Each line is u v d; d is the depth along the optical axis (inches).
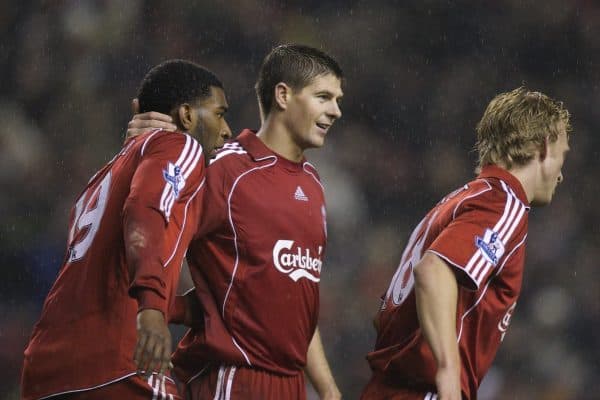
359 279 1615.4
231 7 1889.8
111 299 430.6
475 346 479.8
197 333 498.9
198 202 456.1
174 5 1866.4
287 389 497.0
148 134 456.1
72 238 456.8
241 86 1835.6
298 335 497.0
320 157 1771.7
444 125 1910.7
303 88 510.3
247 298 485.1
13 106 1754.4
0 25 1812.3
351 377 1489.9
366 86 1918.1
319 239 508.4
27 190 1637.6
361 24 1967.3
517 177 500.7
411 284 496.4
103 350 425.7
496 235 470.6
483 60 2006.6
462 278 462.6
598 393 1594.5
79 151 1707.7
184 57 1841.8
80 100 1764.3
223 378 485.1
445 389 442.9
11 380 1390.3
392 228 1720.0
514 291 486.3
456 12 2015.3
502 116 504.4
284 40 1900.8
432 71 1964.8
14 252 1526.8
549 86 2015.3
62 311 434.9
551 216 1795.0
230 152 499.5
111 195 445.1
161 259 411.8
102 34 1822.1
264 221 490.3
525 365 1598.2
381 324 513.3
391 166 1818.4
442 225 485.1
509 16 2043.6
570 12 2057.1
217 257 488.1
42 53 1802.4
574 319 1674.5
